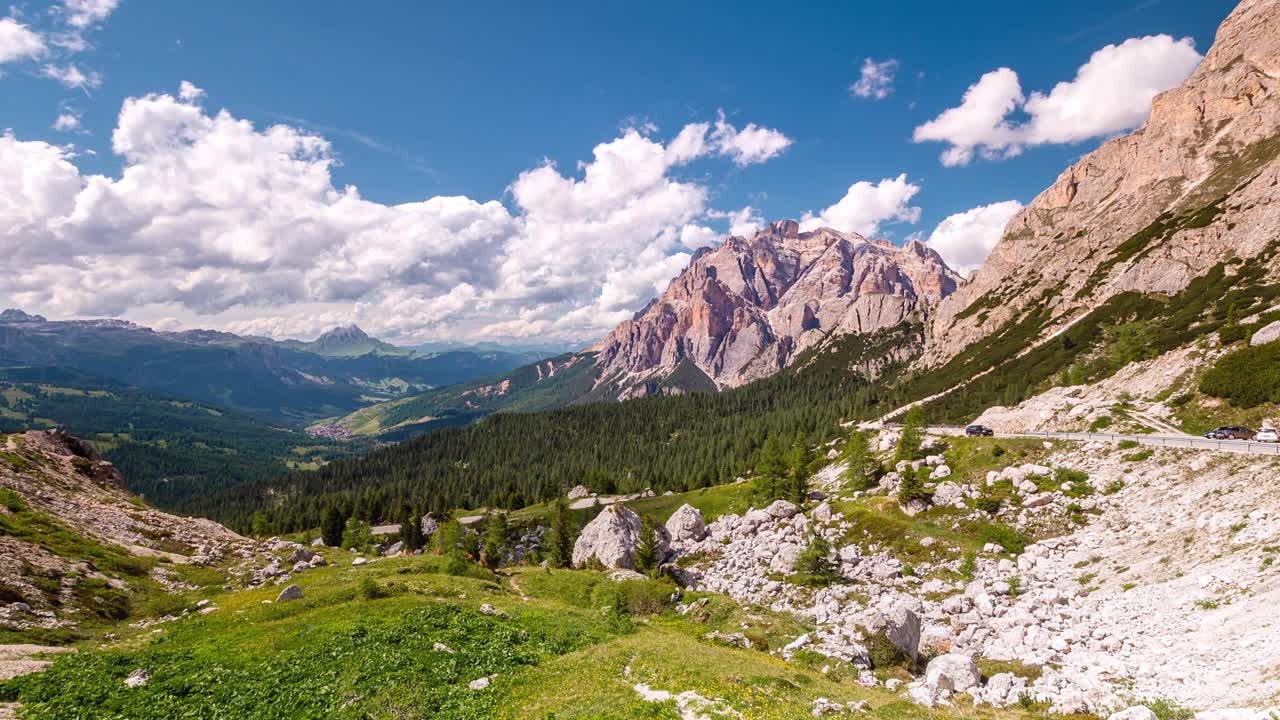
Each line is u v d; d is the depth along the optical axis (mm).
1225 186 196875
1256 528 45094
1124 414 90375
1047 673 37000
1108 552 57094
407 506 190750
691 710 25281
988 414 116375
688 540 102562
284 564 70250
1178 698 29156
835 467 139500
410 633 37969
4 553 46438
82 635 38875
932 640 49344
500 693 28234
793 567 77188
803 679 32812
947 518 78250
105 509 72750
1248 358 81938
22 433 89312
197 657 33562
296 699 27016
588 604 62719
